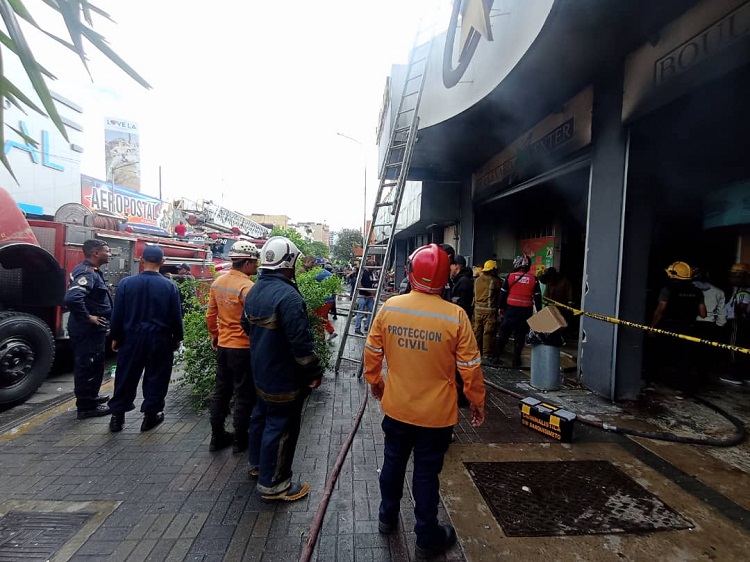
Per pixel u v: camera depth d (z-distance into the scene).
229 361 3.47
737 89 3.61
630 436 3.98
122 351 3.89
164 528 2.56
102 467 3.30
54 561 2.27
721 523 2.66
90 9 0.90
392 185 6.74
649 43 4.12
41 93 0.89
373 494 2.97
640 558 2.35
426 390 2.31
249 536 2.50
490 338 7.14
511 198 8.73
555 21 3.88
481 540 2.49
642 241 4.71
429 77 7.26
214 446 3.58
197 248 10.01
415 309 2.36
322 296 5.48
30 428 4.06
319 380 2.85
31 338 4.78
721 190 6.09
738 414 4.51
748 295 5.53
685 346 5.48
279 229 7.06
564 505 2.85
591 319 5.21
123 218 7.41
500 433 4.05
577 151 5.55
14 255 5.02
